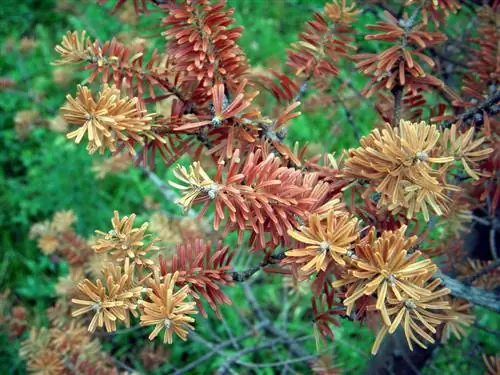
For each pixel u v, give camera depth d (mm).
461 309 328
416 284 221
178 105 297
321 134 857
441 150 263
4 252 939
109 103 243
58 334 450
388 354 528
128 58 291
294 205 242
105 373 452
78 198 948
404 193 240
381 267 213
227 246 271
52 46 1186
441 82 304
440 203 261
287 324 756
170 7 302
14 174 1072
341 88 443
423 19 296
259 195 231
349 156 251
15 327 554
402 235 212
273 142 285
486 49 330
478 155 261
